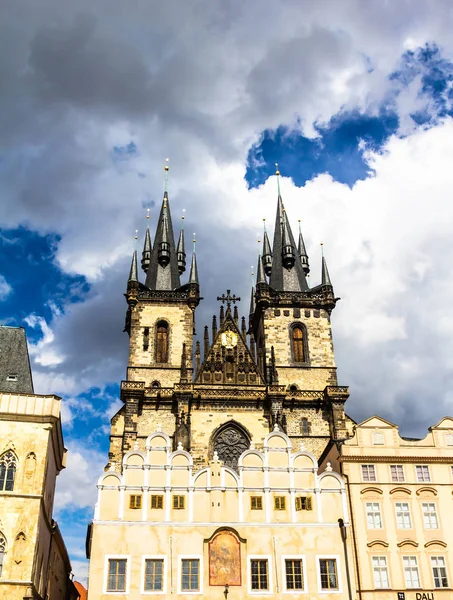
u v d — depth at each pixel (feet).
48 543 201.77
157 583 174.70
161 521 182.39
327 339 321.32
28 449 175.32
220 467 193.26
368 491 195.52
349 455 199.82
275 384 288.30
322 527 187.21
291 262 357.82
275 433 199.82
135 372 304.09
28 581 159.74
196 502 186.91
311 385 308.81
